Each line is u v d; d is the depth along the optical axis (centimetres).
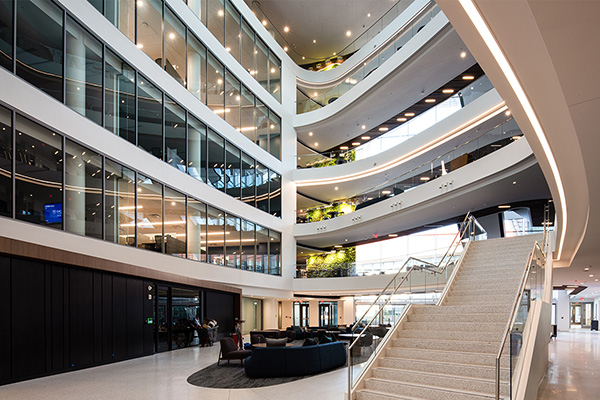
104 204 1268
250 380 1020
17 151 992
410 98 2494
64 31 1165
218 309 2066
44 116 1072
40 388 909
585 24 342
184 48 1802
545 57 431
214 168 1973
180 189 1689
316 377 1050
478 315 952
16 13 1022
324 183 2798
